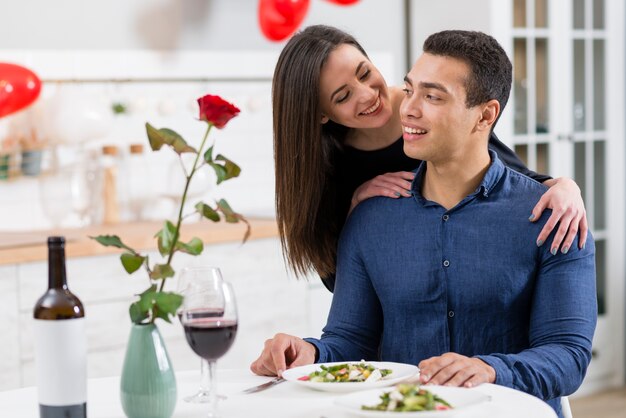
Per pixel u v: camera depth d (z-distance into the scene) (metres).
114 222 4.85
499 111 2.45
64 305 1.79
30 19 4.69
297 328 4.80
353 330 2.60
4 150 4.56
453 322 2.48
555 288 2.39
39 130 4.63
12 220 4.68
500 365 2.14
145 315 1.88
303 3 4.84
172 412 1.89
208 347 1.82
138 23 4.98
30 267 4.02
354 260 2.63
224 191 5.25
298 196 2.68
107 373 4.22
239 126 5.29
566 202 2.42
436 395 1.90
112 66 4.91
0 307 3.94
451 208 2.50
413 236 2.53
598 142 6.02
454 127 2.39
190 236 4.41
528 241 2.43
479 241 2.46
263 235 4.65
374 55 5.77
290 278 4.76
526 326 2.48
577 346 2.31
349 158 2.91
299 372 2.15
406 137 2.43
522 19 5.67
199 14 5.15
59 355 1.78
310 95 2.63
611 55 6.02
